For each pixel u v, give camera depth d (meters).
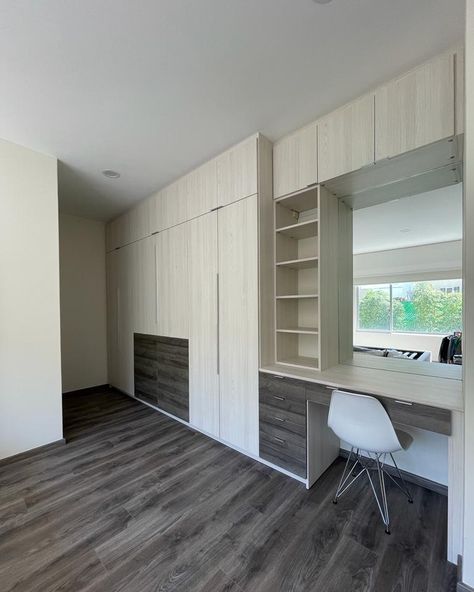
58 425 2.66
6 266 2.40
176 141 2.44
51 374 2.63
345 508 1.80
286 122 2.20
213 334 2.74
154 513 1.77
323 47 1.55
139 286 3.83
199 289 2.89
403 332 2.19
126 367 4.14
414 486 2.02
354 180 2.10
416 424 1.54
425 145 1.66
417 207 2.18
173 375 3.25
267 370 2.24
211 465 2.31
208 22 1.40
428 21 1.40
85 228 4.45
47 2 1.29
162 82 1.78
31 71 1.67
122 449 2.59
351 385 1.78
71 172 2.97
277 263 2.46
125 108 2.02
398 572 1.37
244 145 2.43
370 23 1.41
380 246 2.29
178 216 3.14
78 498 1.92
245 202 2.43
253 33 1.46
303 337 2.69
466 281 1.25
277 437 2.19
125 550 1.50
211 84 1.81
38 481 2.12
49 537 1.59
